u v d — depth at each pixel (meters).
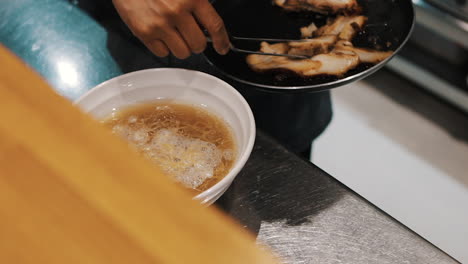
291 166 0.92
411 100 2.37
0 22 1.28
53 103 0.22
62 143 0.21
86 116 0.22
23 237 0.19
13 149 0.21
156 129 0.91
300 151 1.44
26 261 0.19
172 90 0.96
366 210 0.85
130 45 1.20
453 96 2.22
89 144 0.21
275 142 0.97
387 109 2.35
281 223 0.84
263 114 1.27
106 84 0.93
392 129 2.27
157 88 0.96
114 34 1.23
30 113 0.22
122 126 0.92
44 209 0.20
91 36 1.23
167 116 0.93
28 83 0.23
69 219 0.20
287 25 1.28
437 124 2.27
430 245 0.79
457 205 1.98
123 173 0.21
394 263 0.78
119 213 0.20
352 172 2.12
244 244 0.19
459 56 2.13
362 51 1.18
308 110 1.37
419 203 2.00
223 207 0.87
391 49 1.18
